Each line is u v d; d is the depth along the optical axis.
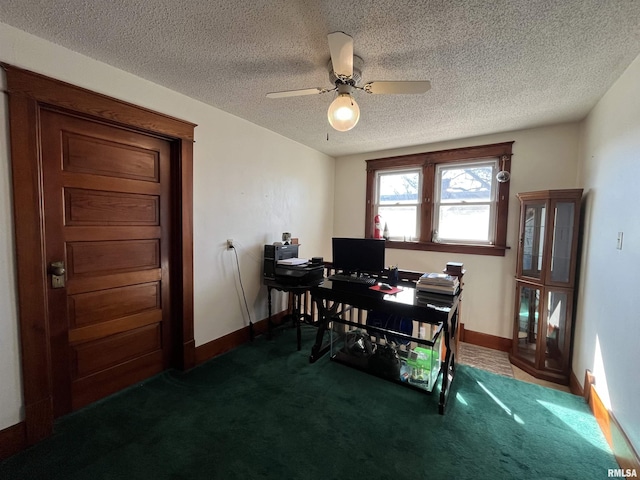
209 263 2.61
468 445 1.66
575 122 2.73
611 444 1.65
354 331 2.80
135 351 2.22
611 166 1.92
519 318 2.82
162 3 1.31
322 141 3.51
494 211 3.19
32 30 1.52
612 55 1.63
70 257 1.85
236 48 1.67
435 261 3.51
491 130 3.00
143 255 2.22
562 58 1.68
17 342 1.58
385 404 2.02
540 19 1.36
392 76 1.92
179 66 1.88
